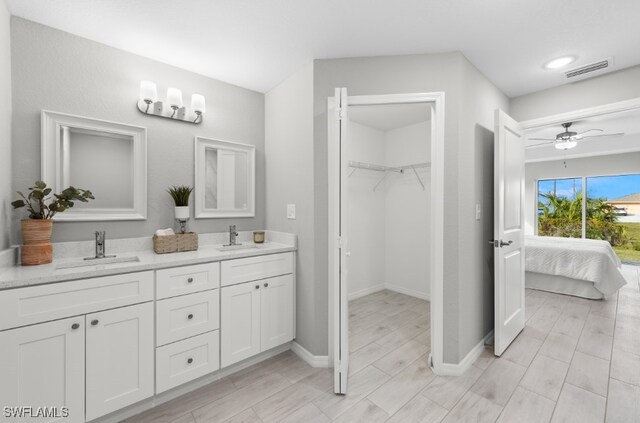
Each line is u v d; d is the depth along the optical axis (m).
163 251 1.91
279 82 2.43
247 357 2.00
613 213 5.90
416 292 3.60
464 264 1.98
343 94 1.64
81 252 1.78
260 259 2.06
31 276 1.28
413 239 3.62
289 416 1.55
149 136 2.06
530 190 6.62
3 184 1.48
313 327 2.08
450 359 1.94
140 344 1.56
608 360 2.08
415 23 1.68
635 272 4.87
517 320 2.46
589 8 1.53
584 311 3.06
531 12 1.57
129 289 1.52
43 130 1.69
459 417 1.53
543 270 3.74
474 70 2.13
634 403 1.61
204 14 1.61
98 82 1.87
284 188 2.39
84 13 1.60
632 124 3.86
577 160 5.99
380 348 2.30
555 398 1.67
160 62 2.11
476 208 2.15
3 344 1.20
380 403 1.65
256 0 1.50
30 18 1.64
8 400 1.22
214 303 1.84
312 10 1.58
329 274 2.04
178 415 1.57
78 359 1.38
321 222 2.07
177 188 2.15
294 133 2.26
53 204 1.56
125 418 1.55
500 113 2.13
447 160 1.94
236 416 1.56
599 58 2.03
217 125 2.39
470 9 1.55
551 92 2.51
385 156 3.93
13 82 1.61
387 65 2.00
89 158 1.84
